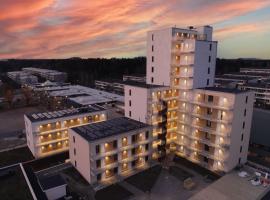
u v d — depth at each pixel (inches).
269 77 6924.2
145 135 2231.8
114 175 2074.3
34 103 5378.9
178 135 2551.7
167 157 2449.6
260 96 5137.8
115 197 1772.9
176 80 2508.6
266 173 2032.5
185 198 1760.6
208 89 2246.6
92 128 2201.0
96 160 1925.4
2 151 2642.7
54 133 2536.9
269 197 1777.8
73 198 1738.4
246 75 7367.1
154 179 2036.2
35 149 2434.8
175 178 2053.4
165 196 1791.3
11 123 3880.4
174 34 2420.0
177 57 2449.6
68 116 2610.7
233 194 1796.3
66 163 2271.2
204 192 1830.7
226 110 2027.6
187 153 2444.6
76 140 2090.3
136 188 1898.4
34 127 2400.3
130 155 2153.1
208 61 2436.0
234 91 2117.4
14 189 1556.3
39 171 2123.5
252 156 2506.2
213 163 2196.1
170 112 2522.1
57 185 1716.3
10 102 5157.5
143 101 2368.4
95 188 1888.5
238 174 2075.5
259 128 2731.3
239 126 2103.8
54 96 5083.7
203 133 2266.2
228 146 2046.0
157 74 2623.0
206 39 2618.1
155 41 2591.0
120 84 6742.1
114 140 2006.6
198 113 2298.2
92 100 4896.7
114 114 4279.0
